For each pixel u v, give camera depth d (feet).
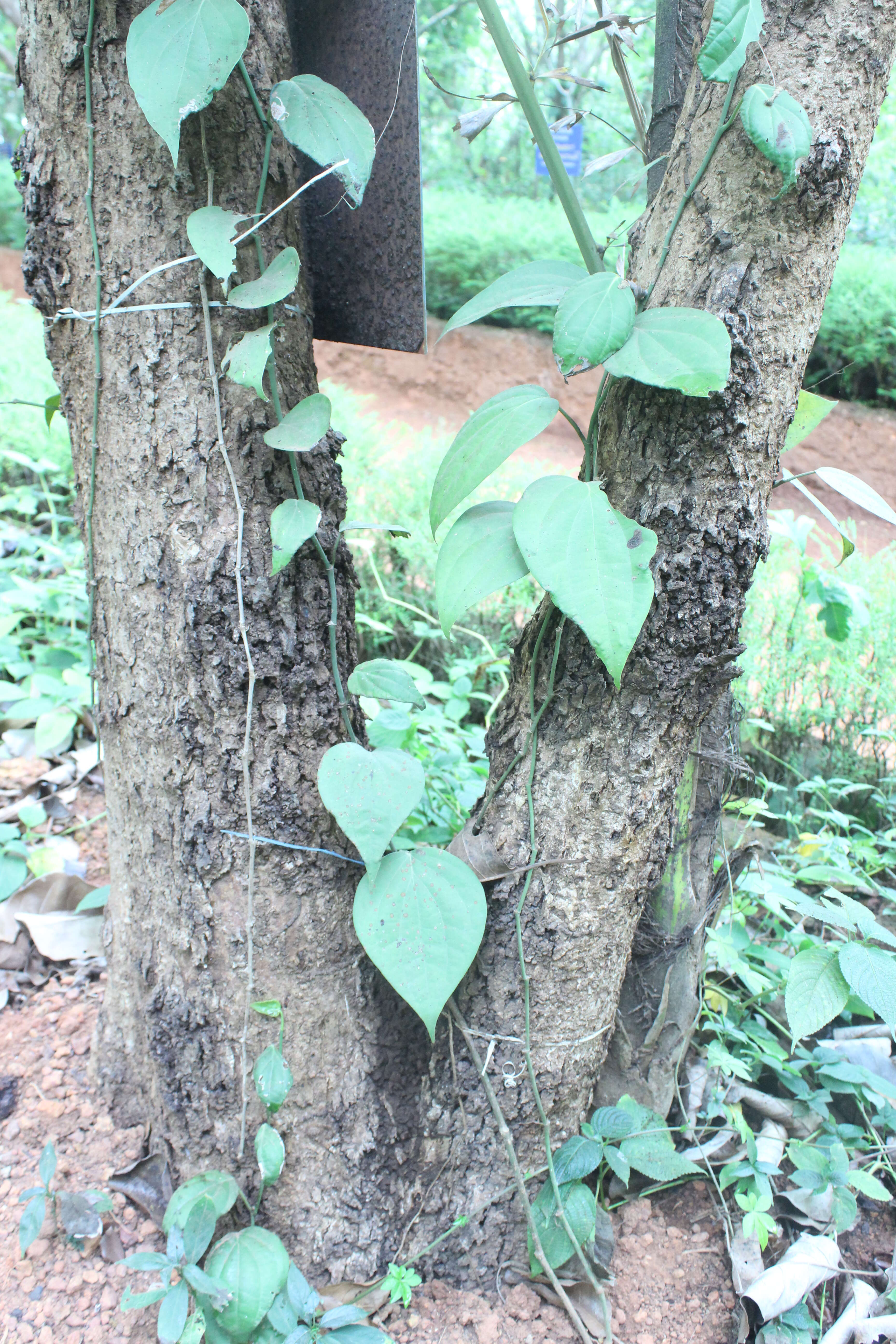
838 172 3.07
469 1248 4.17
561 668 3.67
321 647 3.92
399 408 21.94
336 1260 4.05
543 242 23.31
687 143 3.36
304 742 3.89
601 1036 4.18
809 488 19.52
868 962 4.08
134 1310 3.87
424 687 7.49
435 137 29.99
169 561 3.71
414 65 3.99
